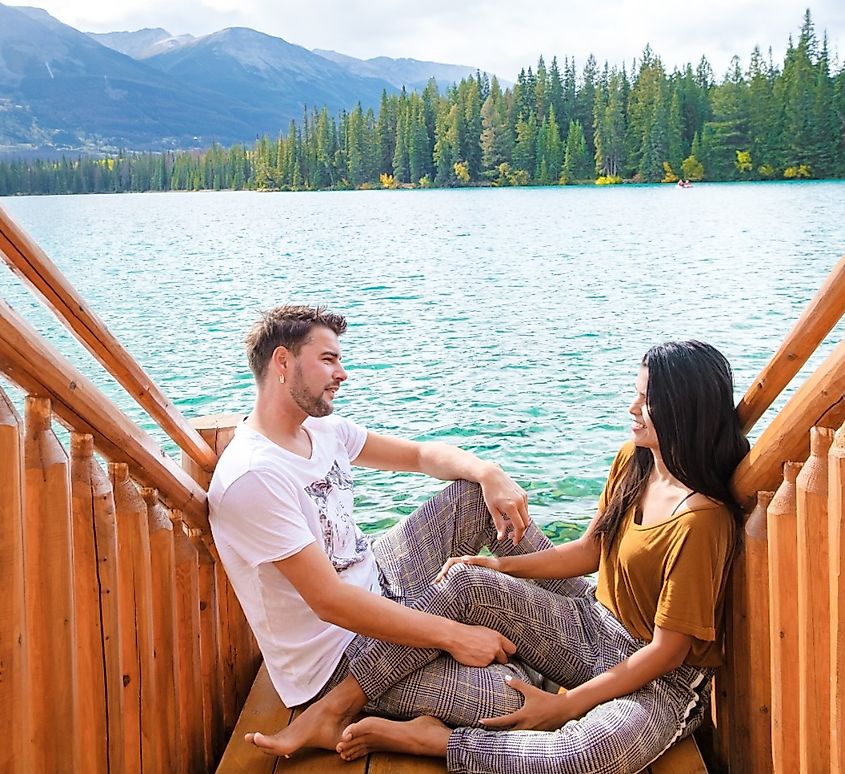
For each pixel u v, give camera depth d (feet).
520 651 7.34
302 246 85.46
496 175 270.05
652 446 6.78
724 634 6.70
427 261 69.51
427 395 26.48
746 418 6.36
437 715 6.87
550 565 7.84
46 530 4.56
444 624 6.88
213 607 7.23
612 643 7.21
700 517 6.40
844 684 4.77
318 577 6.63
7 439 4.03
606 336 36.81
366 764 6.66
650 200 154.10
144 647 5.77
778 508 5.64
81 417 4.99
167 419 6.48
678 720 6.63
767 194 158.40
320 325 7.16
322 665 7.03
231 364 31.60
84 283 58.18
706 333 37.19
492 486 8.00
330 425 7.97
